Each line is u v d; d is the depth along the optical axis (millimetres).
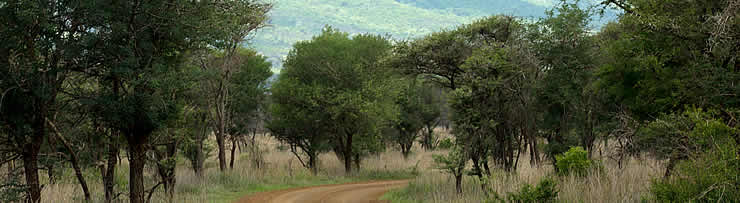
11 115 10117
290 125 27484
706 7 10875
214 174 21422
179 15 11273
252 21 18875
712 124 8156
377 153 37719
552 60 19062
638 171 11312
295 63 28172
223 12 12797
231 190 19656
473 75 17078
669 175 9430
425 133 47562
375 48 29031
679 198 7996
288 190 21016
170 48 12094
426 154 40094
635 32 12422
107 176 13000
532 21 20188
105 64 10641
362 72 27859
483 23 22891
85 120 12211
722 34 9875
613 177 10812
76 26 10297
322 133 28578
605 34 18656
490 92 16656
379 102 28375
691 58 11359
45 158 11727
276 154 36625
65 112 11531
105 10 10250
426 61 25250
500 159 16891
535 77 18766
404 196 17172
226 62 20375
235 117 30000
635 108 12672
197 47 12375
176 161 14688
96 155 13906
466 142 15695
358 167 30250
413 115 39344
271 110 28438
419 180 18734
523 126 18484
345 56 27391
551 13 18906
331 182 25422
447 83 27172
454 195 14664
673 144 9523
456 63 24281
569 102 18969
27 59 9828
